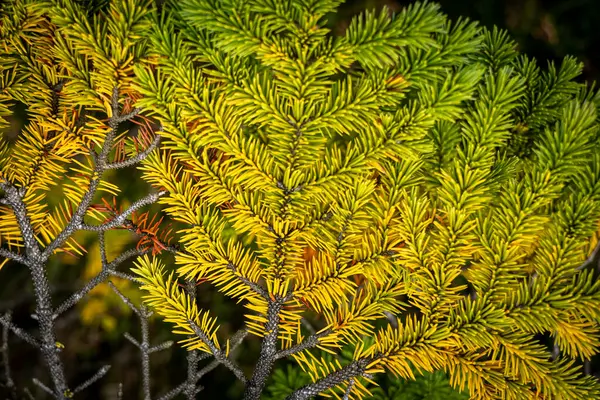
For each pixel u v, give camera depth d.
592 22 1.53
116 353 1.37
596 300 0.89
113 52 0.87
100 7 0.90
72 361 1.36
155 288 0.92
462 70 0.87
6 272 1.35
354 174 0.90
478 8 1.47
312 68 0.87
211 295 1.15
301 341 0.93
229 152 0.89
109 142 0.91
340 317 0.92
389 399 1.01
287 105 0.88
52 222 0.96
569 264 0.89
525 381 0.91
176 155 0.90
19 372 1.37
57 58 0.91
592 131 0.88
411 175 0.91
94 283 0.97
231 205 0.92
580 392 0.90
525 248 0.94
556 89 0.94
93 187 0.93
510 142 0.95
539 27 1.55
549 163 0.89
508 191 0.90
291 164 0.89
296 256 0.92
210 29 0.86
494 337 0.90
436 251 0.90
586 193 0.88
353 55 0.86
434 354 0.91
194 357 0.97
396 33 0.86
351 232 0.91
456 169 0.89
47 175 0.94
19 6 0.89
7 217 0.95
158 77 0.88
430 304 0.91
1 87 0.92
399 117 0.88
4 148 0.94
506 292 0.90
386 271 0.92
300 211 0.91
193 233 0.92
